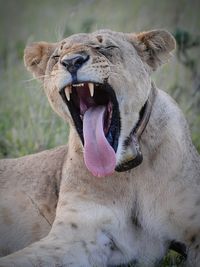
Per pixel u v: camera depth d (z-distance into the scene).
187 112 14.87
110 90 9.86
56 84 9.78
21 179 11.43
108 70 9.75
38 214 11.08
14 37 23.08
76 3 21.91
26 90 15.98
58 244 9.92
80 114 10.38
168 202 10.05
